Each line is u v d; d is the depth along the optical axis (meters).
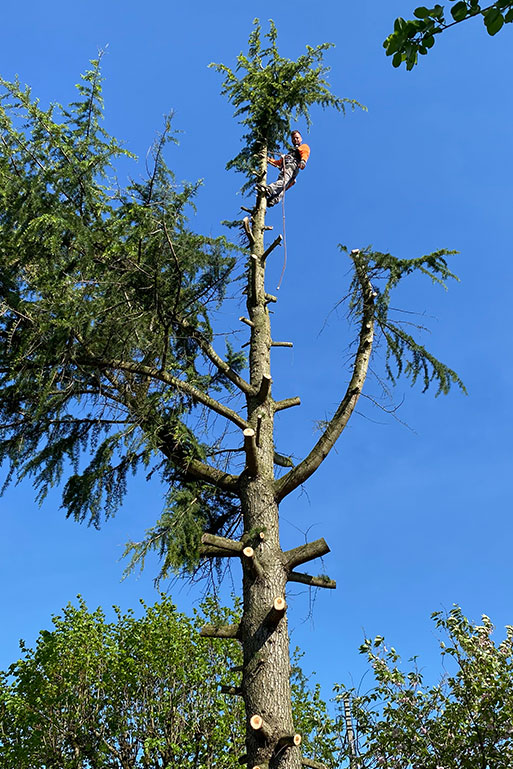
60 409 8.02
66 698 15.47
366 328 8.55
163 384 8.23
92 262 7.62
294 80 10.19
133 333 7.85
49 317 7.37
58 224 7.28
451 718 9.46
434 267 8.30
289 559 6.97
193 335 8.65
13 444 8.06
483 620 10.07
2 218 7.63
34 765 15.05
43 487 8.30
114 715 15.62
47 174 7.64
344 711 10.45
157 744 14.83
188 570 7.49
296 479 7.38
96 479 7.96
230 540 7.08
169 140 7.57
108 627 16.70
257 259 8.93
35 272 7.82
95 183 8.23
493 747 9.16
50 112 7.91
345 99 10.38
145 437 7.76
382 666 10.16
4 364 7.79
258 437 7.27
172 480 8.45
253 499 7.36
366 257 8.38
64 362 7.64
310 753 12.57
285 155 10.53
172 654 15.65
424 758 9.40
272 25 10.36
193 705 15.59
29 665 15.91
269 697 6.12
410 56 3.20
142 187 7.72
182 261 7.75
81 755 15.20
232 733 15.16
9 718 15.62
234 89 10.50
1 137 7.72
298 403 8.59
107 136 8.68
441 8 3.07
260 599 6.67
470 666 9.67
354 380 8.15
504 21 3.04
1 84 7.56
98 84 8.60
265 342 8.77
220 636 6.69
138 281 7.84
